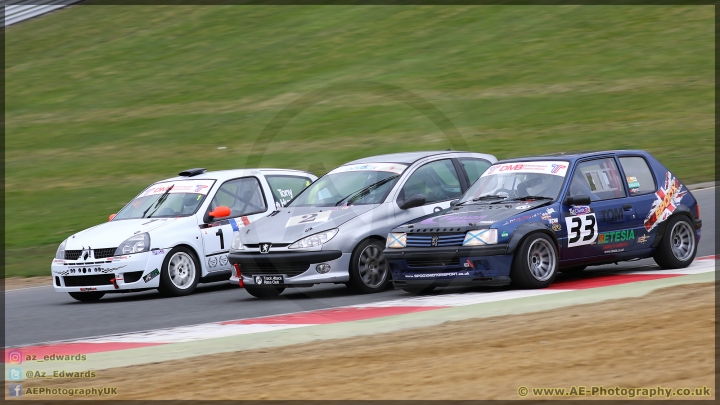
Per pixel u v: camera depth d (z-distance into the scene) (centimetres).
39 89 12000
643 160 3812
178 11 14800
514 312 2811
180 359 2420
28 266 5188
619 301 2867
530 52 11469
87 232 4097
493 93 9931
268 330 2812
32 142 9675
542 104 9425
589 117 8856
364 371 2120
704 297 2806
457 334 2512
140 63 12612
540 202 3459
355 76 10762
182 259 4016
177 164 8144
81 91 11700
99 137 9612
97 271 3881
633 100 9394
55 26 14575
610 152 3744
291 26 13475
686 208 3791
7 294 4331
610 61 10938
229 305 3566
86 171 8238
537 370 2019
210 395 1981
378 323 2752
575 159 3634
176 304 3697
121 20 14650
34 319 3488
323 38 12688
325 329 2720
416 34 12444
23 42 14100
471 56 11350
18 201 7325
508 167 3775
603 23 12388
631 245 3609
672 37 11494
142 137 9425
